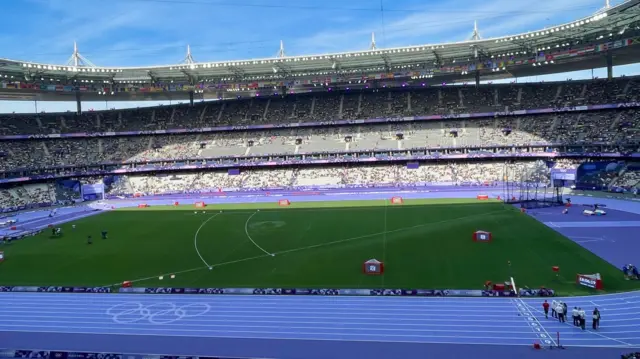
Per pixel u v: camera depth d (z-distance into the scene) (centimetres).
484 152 9475
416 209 6969
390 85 11475
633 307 3186
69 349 2936
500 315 3170
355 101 11444
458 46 8600
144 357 2705
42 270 4631
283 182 10125
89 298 3828
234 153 10612
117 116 11756
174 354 2822
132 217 7425
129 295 3872
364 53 8838
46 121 11069
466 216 6284
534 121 9738
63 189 9588
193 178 10512
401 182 9656
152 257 4978
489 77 11581
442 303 3422
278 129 11212
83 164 10188
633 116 8788
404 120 10569
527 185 7606
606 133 8575
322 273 4206
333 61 9388
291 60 9144
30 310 3606
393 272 4150
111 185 10275
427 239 5194
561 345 2720
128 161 10531
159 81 10612
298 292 3750
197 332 3128
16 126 10606
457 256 4516
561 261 4197
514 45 8644
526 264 4166
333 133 10831
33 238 6072
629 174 7781
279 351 2816
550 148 8994
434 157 9712
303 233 5762
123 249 5356
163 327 3225
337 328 3106
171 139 11212
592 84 9806
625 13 6812
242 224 6444
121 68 9356
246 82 10750
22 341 3072
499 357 2622
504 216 6175
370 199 8181
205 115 11694
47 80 9781
